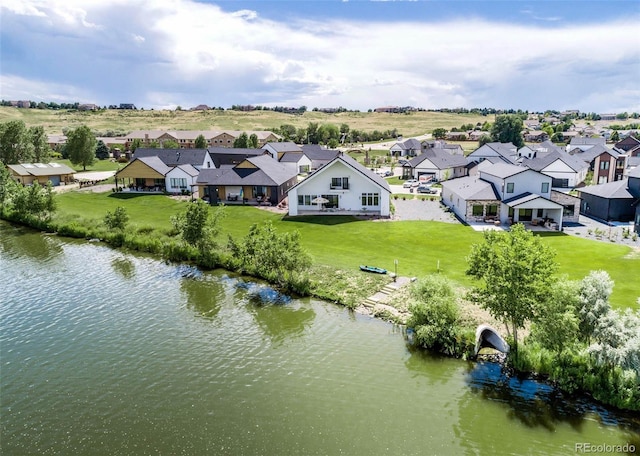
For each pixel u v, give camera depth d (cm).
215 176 7156
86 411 2153
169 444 1930
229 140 16588
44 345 2781
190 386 2336
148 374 2450
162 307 3322
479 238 4688
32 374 2466
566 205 5519
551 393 2217
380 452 1884
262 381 2377
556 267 2423
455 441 1938
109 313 3234
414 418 2081
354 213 6056
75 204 7194
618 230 5038
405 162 10375
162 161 9012
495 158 9962
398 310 3088
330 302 3319
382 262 3988
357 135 19650
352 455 1866
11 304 3409
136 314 3212
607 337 2158
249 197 7100
